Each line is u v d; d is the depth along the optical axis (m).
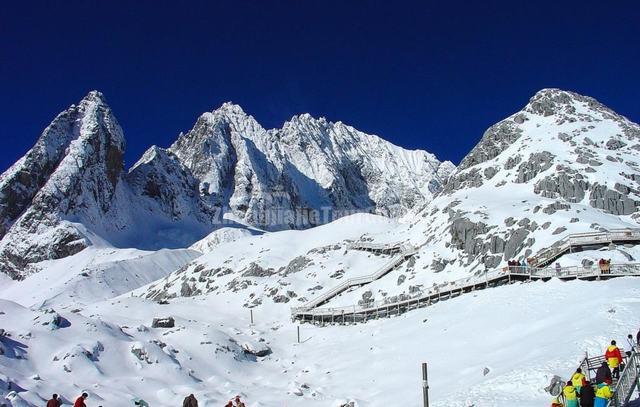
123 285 198.00
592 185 106.88
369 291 100.50
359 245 133.12
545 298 62.50
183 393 61.03
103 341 68.62
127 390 59.81
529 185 118.56
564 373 37.09
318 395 59.41
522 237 90.25
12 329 67.06
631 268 65.06
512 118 155.12
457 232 102.69
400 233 133.88
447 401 38.91
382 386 57.53
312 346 85.38
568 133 133.88
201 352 76.12
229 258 153.38
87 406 53.12
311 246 150.25
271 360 81.00
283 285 118.94
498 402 35.62
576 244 78.75
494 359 50.19
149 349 69.75
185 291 143.88
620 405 27.58
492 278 77.75
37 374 58.91
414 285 95.38
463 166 152.50
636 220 96.56
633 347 30.53
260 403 57.22
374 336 77.94
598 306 51.00
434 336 65.88
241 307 116.25
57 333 67.94
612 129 134.50
